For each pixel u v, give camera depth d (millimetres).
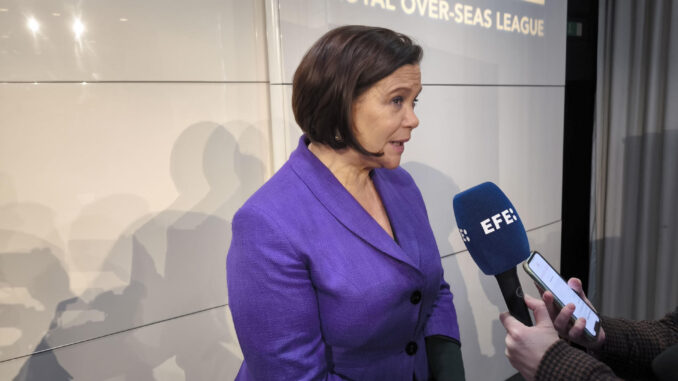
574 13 2812
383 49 859
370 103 877
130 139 1448
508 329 889
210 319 1649
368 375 986
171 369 1597
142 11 1422
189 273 1592
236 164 1639
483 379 2385
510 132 2303
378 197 1099
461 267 2203
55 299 1396
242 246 881
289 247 871
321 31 1631
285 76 1573
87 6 1346
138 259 1502
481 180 2221
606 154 3020
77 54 1349
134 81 1435
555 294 880
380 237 960
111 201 1441
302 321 891
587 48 2904
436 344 1122
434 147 2016
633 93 2863
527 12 2270
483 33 2102
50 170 1351
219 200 1620
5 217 1315
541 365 804
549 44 2404
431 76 1948
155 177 1501
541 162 2488
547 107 2461
